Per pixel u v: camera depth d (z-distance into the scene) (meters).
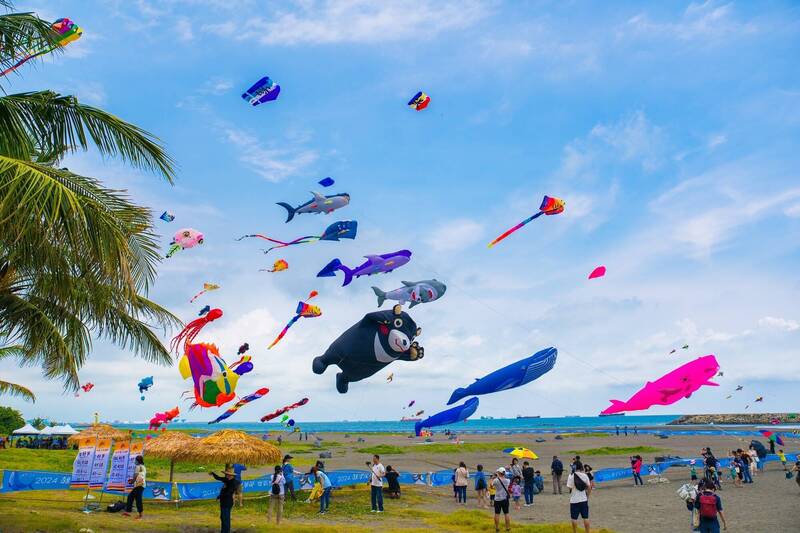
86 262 9.27
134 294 9.97
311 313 12.73
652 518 16.97
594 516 17.50
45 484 17.67
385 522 15.98
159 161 11.70
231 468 13.50
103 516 14.34
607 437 77.38
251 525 14.03
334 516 16.86
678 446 55.00
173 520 14.66
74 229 8.77
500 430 132.88
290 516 16.67
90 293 11.00
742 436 71.19
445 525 15.55
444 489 24.16
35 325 12.16
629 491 23.77
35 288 10.73
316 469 18.66
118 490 15.75
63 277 10.18
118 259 9.29
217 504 17.92
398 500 20.31
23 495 17.33
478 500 19.73
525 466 20.73
